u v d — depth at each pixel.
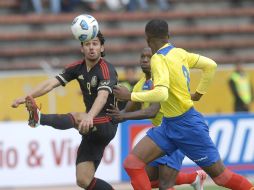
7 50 59.12
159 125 24.17
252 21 65.62
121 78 48.25
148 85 25.47
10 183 37.56
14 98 48.59
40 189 36.62
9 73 49.75
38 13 62.41
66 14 62.00
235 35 64.06
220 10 65.19
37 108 21.83
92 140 23.38
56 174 37.97
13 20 60.78
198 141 22.56
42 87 23.48
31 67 57.88
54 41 60.84
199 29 63.12
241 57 62.00
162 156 23.31
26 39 60.34
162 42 22.64
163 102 22.61
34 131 37.81
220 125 39.75
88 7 63.31
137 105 25.78
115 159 38.25
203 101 51.28
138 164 22.92
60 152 38.03
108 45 60.75
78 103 47.94
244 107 51.12
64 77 23.61
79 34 22.56
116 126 23.86
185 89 22.47
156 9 65.31
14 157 37.69
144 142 23.02
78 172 23.44
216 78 51.56
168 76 21.77
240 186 22.92
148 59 25.28
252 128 40.16
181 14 63.72
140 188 22.84
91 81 22.97
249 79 52.62
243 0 67.50
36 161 37.81
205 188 34.91
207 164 22.73
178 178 27.28
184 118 22.50
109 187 23.83
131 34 61.66
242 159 40.03
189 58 23.11
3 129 37.56
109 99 23.06
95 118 23.14
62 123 22.11
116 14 62.56
